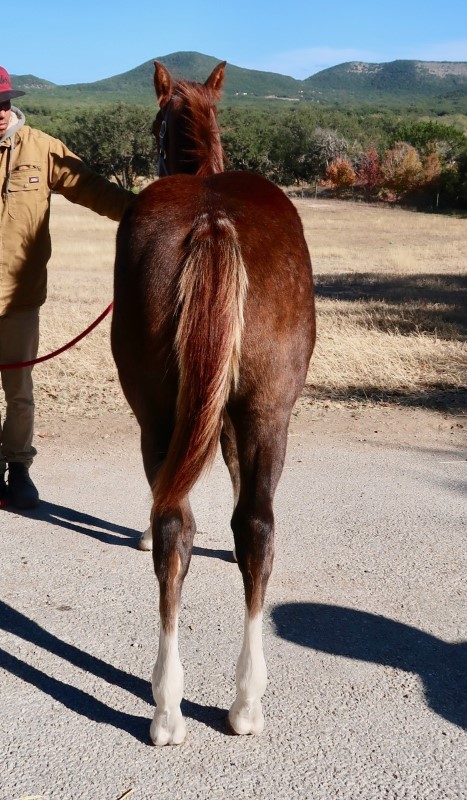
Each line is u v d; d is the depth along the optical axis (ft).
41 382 26.13
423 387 26.86
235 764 9.12
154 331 8.93
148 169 234.58
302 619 12.48
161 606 9.04
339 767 9.10
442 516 16.75
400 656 11.50
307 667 11.14
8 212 15.02
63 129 251.39
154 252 9.02
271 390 9.02
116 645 11.68
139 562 14.52
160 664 9.26
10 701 10.33
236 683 9.58
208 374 8.31
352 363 28.55
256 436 9.12
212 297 8.40
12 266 15.35
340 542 15.40
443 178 189.26
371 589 13.52
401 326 37.11
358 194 220.43
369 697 10.46
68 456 20.07
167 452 8.73
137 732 9.71
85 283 59.11
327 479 18.81
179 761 9.16
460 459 20.29
